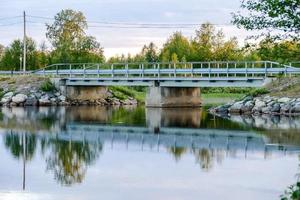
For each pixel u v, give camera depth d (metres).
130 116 50.66
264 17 17.27
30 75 74.44
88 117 49.84
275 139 31.98
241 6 17.48
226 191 19.08
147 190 19.38
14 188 19.89
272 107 49.84
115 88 79.00
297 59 17.00
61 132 37.47
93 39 108.81
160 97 60.78
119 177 21.64
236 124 41.53
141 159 25.94
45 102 68.12
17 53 100.88
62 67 99.69
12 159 26.11
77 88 71.44
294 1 16.48
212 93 95.94
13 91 69.94
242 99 53.75
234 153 27.30
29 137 34.53
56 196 18.69
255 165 23.72
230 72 54.25
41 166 24.19
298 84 51.25
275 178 20.95
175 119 47.00
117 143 31.92
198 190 19.30
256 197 18.19
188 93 62.81
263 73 53.78
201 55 109.75
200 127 40.19
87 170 23.14
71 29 108.12
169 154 27.47
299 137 32.69
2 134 36.03
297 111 48.25
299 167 22.23
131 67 102.31
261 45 17.41
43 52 107.56
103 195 18.70
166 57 119.31
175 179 21.12
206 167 23.53
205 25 110.75
